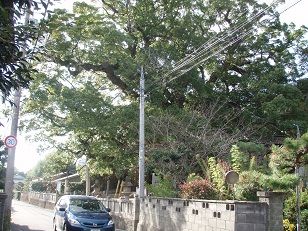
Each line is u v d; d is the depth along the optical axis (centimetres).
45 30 571
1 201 1358
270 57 2928
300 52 2914
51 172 5734
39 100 2322
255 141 2320
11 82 556
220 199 1452
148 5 2677
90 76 2741
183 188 1568
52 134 2633
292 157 1152
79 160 3008
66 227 1655
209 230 1315
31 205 5222
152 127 2273
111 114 2350
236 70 2994
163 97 2466
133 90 2506
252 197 1267
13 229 1925
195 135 2172
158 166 2095
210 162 1661
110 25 2338
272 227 1142
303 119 2531
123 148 2500
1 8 488
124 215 2188
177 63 2244
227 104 2680
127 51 2559
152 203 1814
